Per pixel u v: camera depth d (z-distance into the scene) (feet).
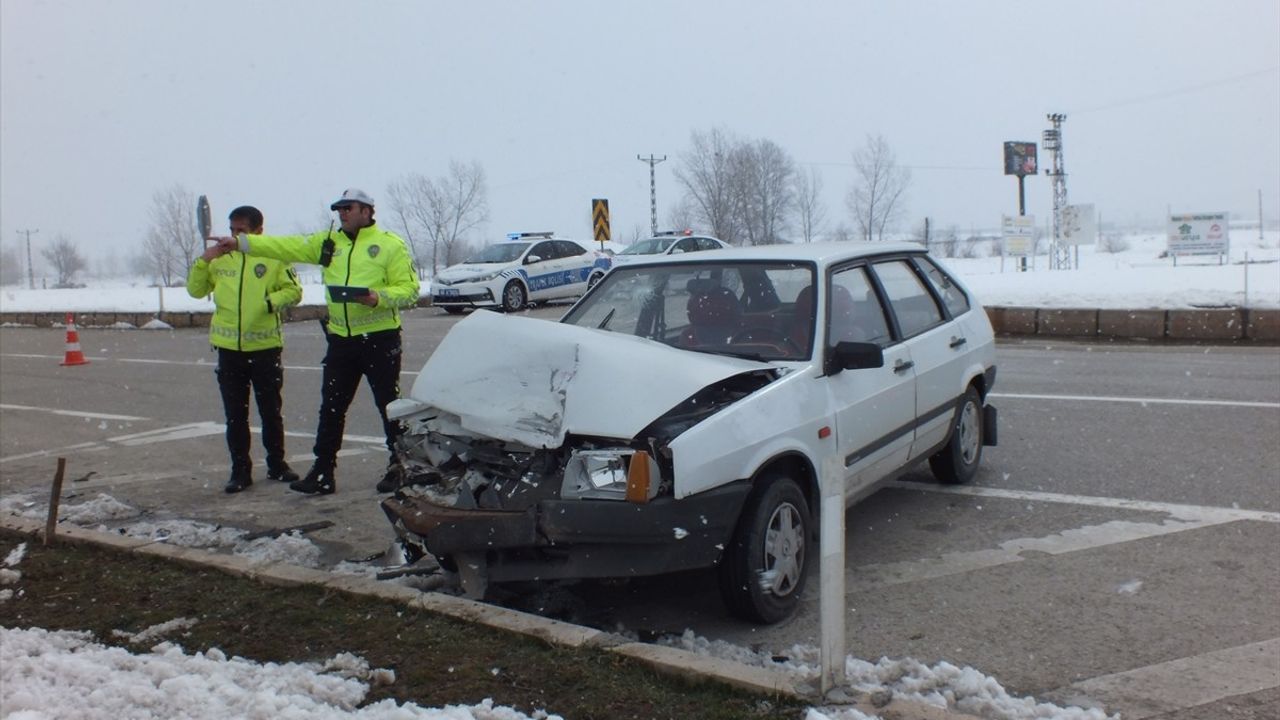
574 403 14.17
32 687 12.32
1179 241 107.55
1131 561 17.24
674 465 13.44
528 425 14.19
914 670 12.76
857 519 20.11
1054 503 20.80
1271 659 13.34
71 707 11.80
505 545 13.80
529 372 15.05
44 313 85.61
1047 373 38.68
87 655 13.38
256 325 23.61
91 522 21.54
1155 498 20.89
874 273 19.25
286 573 16.24
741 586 14.40
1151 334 51.31
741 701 11.71
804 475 15.92
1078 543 18.26
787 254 18.52
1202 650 13.69
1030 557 17.62
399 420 16.70
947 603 15.66
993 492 21.75
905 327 19.62
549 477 14.35
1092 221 123.85
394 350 22.62
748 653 13.84
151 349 59.36
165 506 22.81
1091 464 23.84
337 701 12.01
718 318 17.72
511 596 16.06
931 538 18.83
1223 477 22.25
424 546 15.29
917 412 19.07
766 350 16.72
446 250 143.84
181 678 12.32
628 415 13.80
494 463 15.10
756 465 14.38
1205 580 16.25
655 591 16.39
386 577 16.98
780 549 14.90
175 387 42.14
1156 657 13.52
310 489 23.18
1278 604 15.17
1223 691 12.50
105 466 27.32
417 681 12.50
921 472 23.66
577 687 12.19
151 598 15.74
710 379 14.38
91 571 17.10
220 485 24.68
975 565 17.30
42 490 24.61
